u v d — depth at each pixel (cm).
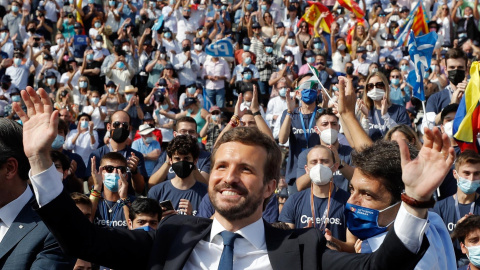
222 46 1295
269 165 269
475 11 1683
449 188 676
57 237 254
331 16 1574
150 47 1505
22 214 313
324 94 873
